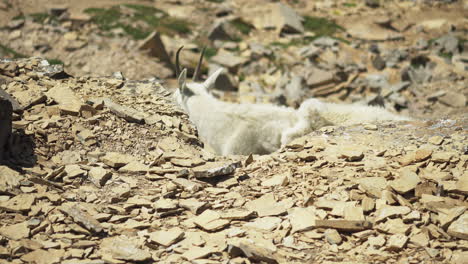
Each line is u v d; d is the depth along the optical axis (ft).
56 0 99.71
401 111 77.51
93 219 20.51
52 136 26.37
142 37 89.35
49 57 81.25
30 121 27.20
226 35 96.12
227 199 22.90
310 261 18.43
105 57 81.82
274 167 26.03
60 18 91.35
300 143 28.25
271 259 18.13
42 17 90.99
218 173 24.52
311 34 100.12
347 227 20.12
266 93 80.07
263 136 35.94
